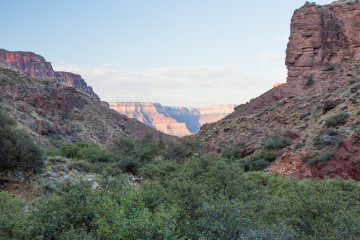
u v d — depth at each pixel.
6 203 12.23
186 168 20.45
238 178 14.57
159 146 56.66
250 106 91.88
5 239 8.17
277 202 13.18
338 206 10.23
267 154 40.88
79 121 109.56
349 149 28.12
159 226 7.63
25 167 18.39
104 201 8.82
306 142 34.91
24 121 72.12
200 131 82.69
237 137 62.38
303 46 99.06
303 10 102.25
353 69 87.38
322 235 8.97
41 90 106.00
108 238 7.38
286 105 64.94
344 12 98.25
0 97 86.31
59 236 8.36
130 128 124.56
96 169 28.97
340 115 34.38
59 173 21.58
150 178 31.59
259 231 8.23
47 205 9.18
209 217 8.62
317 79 89.62
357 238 8.12
